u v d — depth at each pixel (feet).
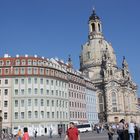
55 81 457.27
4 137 341.21
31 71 431.84
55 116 446.60
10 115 418.10
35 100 427.33
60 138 293.84
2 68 428.56
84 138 252.01
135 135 128.06
